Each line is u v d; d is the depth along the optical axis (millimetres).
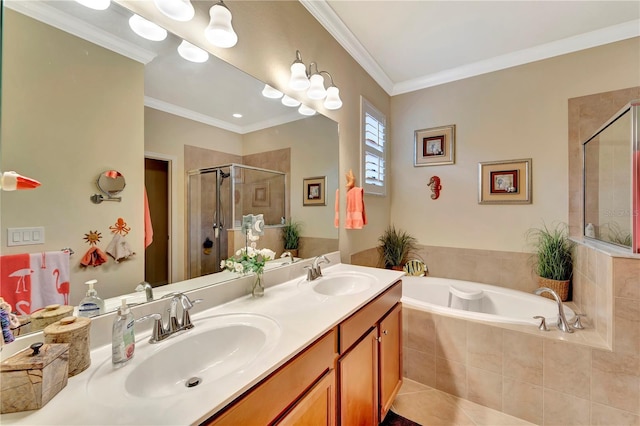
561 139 2385
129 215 1024
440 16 2025
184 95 1205
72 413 602
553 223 2420
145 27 1059
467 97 2799
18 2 770
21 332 765
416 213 3094
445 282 2715
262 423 762
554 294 1778
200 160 1278
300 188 1856
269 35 1586
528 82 2514
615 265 1493
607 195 1863
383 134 3008
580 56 2303
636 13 1983
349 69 2369
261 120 1574
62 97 850
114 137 979
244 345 1029
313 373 975
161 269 1119
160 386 855
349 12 1985
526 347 1689
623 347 1466
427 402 1841
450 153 2879
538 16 2023
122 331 804
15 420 581
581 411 1549
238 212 1456
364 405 1334
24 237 777
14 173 704
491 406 1778
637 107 1516
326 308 1216
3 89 742
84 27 901
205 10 1257
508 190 2604
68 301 858
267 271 1558
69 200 868
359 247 2549
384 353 1558
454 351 1908
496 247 2672
